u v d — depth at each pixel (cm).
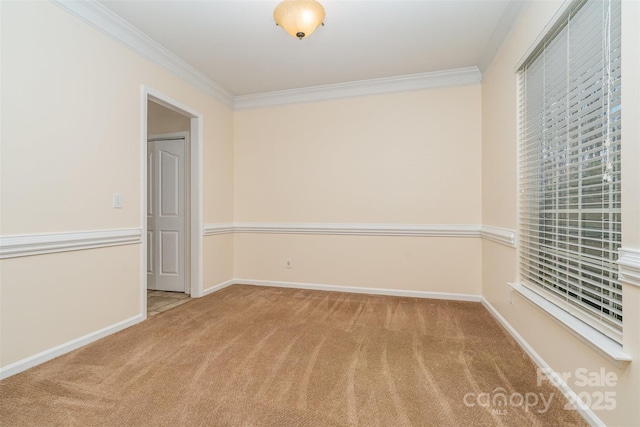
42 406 143
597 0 134
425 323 253
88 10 210
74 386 160
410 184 334
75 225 205
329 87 353
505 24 228
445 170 323
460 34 251
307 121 368
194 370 177
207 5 214
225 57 289
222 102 371
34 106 182
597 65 135
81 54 208
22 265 176
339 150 357
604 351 116
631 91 112
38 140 184
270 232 382
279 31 247
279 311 284
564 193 167
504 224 243
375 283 345
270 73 323
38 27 183
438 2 212
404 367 180
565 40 160
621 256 115
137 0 208
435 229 324
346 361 188
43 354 185
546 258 179
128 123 245
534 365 182
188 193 355
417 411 140
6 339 169
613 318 125
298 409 142
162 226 366
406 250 336
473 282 317
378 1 210
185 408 142
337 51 278
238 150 393
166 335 228
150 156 370
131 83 247
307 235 369
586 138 146
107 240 226
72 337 203
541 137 187
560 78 165
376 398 150
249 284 389
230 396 152
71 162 202
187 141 354
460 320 259
